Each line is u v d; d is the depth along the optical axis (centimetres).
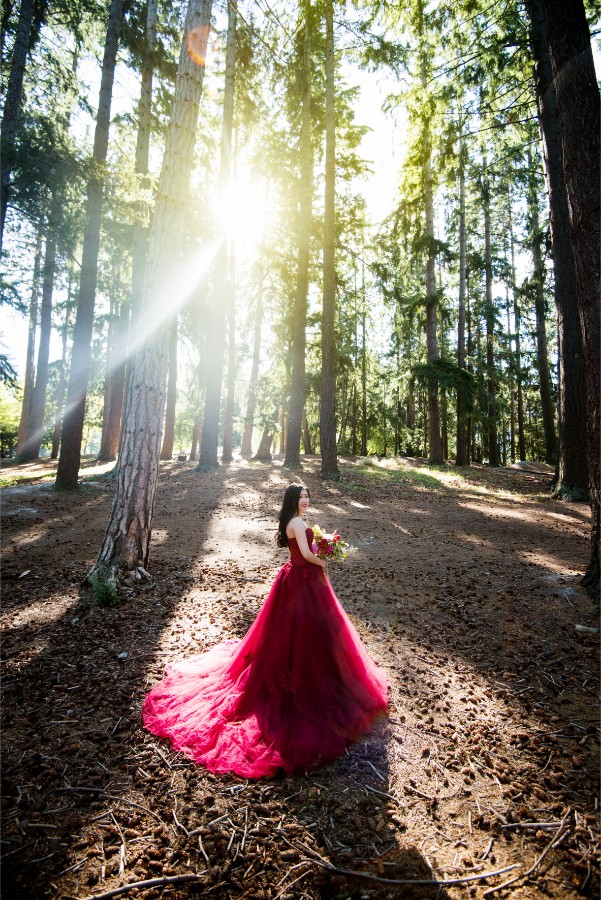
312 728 317
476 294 2686
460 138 1241
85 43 1340
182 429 3812
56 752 307
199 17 635
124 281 1802
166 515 1026
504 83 1201
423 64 1210
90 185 1042
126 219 1202
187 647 457
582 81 519
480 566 727
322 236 1717
